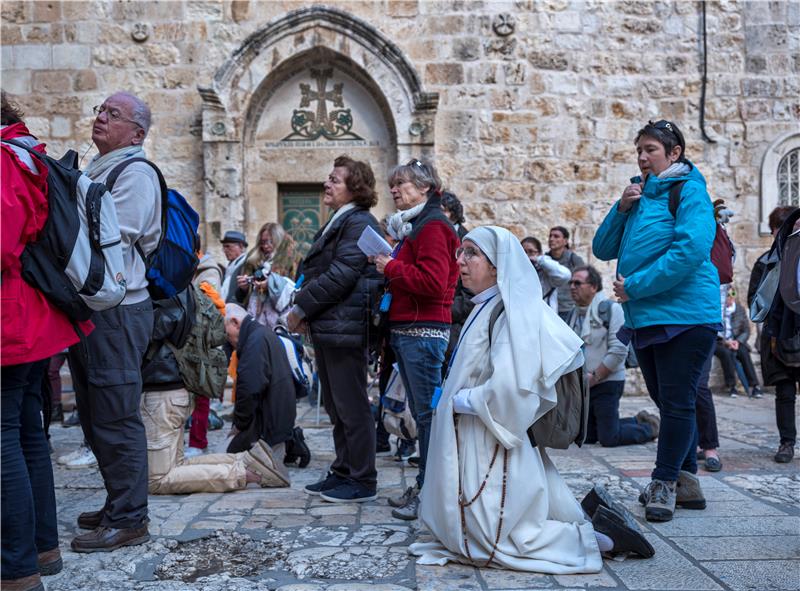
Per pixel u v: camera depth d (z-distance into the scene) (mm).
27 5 10172
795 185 10586
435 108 10070
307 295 4324
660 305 4035
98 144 3791
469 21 10281
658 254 4086
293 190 10602
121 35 10219
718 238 5043
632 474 5223
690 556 3451
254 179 10453
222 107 10023
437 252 3959
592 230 10375
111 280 3051
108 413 3635
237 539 3748
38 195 2805
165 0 10195
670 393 4082
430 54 10281
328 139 10484
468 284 3580
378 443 6176
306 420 7828
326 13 9961
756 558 3414
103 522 3668
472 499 3314
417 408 4117
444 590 3043
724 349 9656
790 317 4715
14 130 2998
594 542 3320
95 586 3133
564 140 10352
